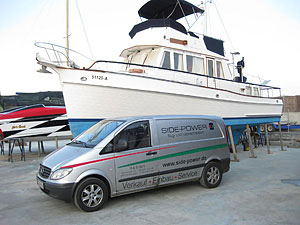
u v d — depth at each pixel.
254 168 8.44
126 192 4.93
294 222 4.04
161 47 8.78
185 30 10.18
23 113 11.57
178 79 8.80
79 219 4.32
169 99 8.13
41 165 5.03
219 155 6.16
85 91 7.12
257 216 4.31
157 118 5.48
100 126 5.60
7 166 9.55
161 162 5.27
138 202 5.13
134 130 5.14
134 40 9.30
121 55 9.80
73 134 7.23
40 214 4.62
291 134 16.08
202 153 5.89
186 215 4.42
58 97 14.89
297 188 6.02
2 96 15.40
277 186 6.21
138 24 9.92
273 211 4.54
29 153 12.95
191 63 9.58
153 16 11.16
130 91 7.50
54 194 4.44
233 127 11.19
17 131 11.45
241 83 11.13
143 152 5.08
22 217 4.50
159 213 4.53
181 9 10.23
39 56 6.67
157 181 5.23
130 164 4.93
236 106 10.11
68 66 7.10
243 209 4.66
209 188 6.03
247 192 5.73
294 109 29.88
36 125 11.70
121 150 4.88
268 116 11.85
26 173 8.23
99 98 7.23
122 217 4.37
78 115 7.16
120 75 7.37
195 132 5.87
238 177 7.20
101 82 7.16
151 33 9.13
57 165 4.61
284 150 12.65
